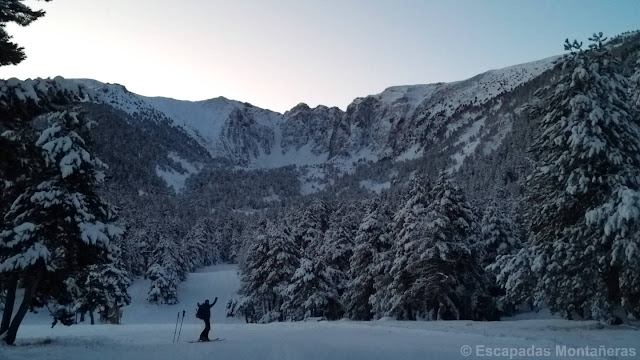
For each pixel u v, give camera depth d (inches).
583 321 943.0
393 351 582.9
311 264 1898.4
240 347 631.2
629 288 818.8
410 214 1534.2
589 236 850.1
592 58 898.1
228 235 6279.5
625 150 858.1
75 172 759.7
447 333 821.2
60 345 705.0
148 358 542.3
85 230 730.2
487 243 1857.8
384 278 1667.1
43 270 723.4
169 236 4323.3
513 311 1945.1
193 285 4057.6
